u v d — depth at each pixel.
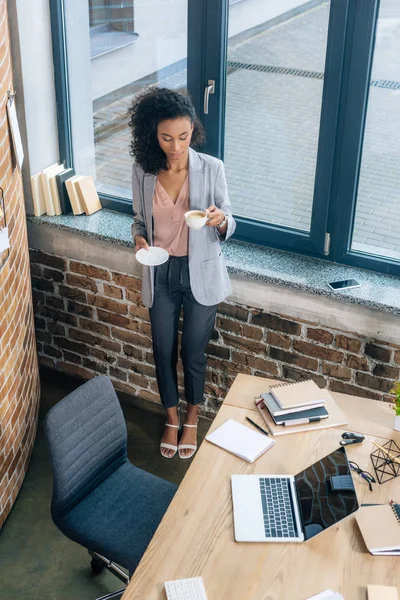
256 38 3.36
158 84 3.68
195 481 2.47
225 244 3.74
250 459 2.54
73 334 4.23
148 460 3.75
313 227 3.53
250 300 3.58
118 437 2.85
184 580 2.12
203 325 3.48
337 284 3.38
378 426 2.72
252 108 3.50
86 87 3.85
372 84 3.18
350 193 3.38
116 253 3.81
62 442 2.58
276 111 3.45
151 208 3.25
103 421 2.76
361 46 3.10
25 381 3.59
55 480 2.59
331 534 2.29
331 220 3.49
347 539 2.27
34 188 3.90
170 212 3.24
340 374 3.54
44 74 3.79
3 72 3.11
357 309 3.32
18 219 3.44
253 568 2.17
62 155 4.02
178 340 3.93
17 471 3.48
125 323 4.01
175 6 3.46
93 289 4.00
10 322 3.28
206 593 2.09
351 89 3.19
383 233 3.43
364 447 2.62
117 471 2.90
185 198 3.22
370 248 3.49
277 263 3.56
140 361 4.09
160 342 3.55
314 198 3.47
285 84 3.37
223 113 3.59
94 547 2.61
